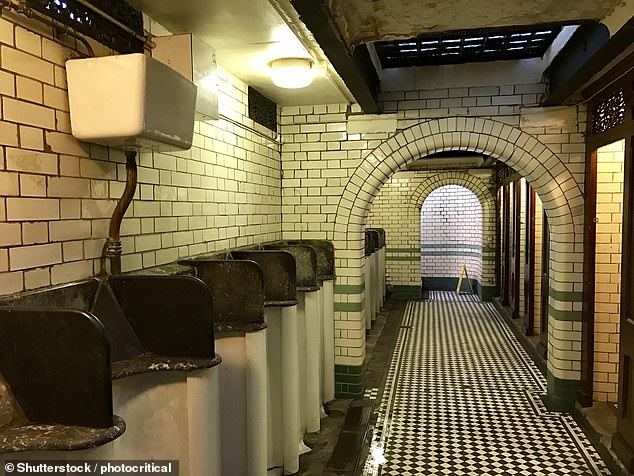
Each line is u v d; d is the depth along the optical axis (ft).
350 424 12.50
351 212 14.44
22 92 5.45
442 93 13.87
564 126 13.32
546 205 13.87
